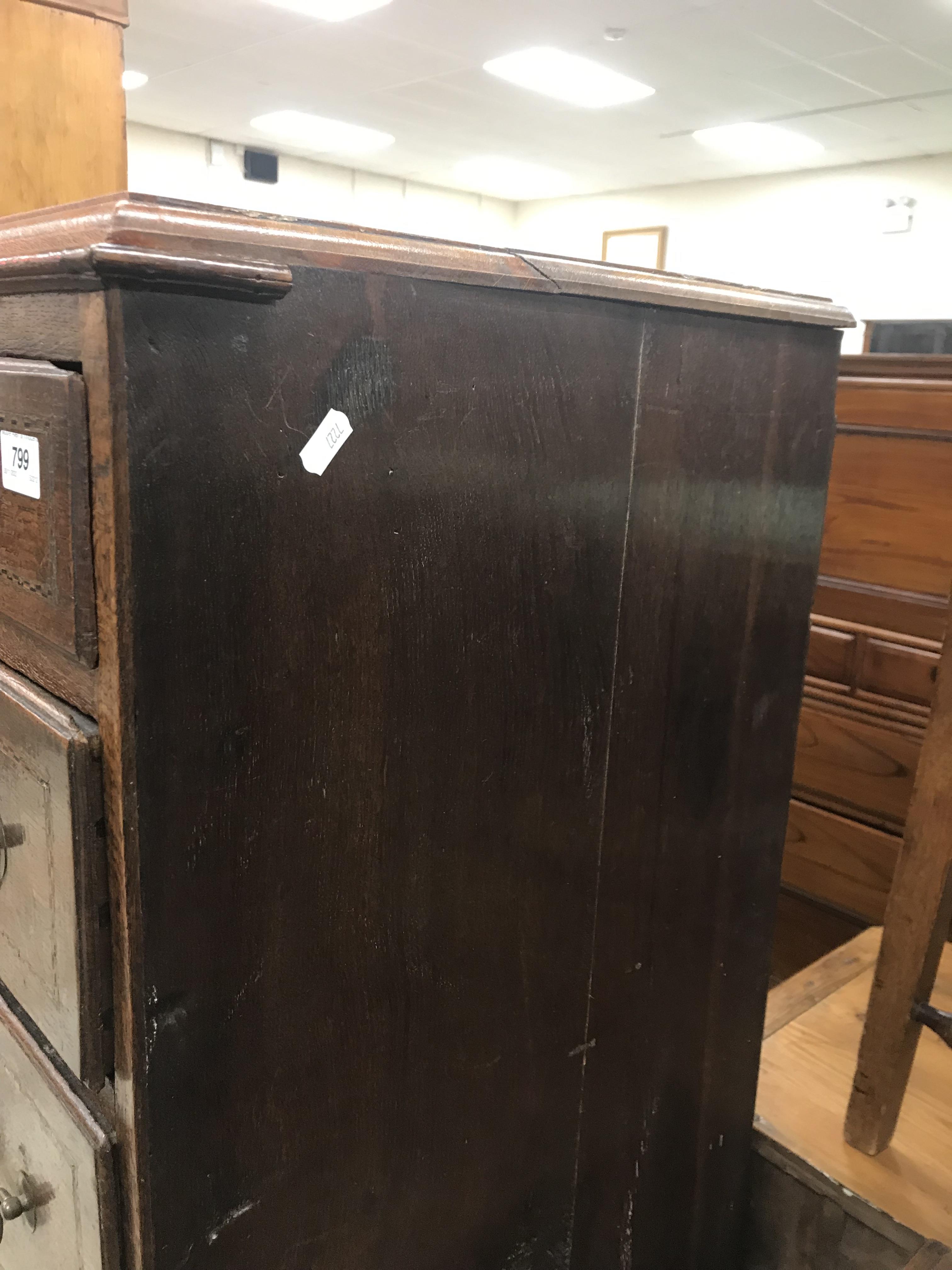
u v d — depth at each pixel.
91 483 0.46
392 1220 0.70
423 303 0.54
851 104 5.16
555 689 0.69
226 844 0.54
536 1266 0.83
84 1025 0.54
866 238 6.62
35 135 1.03
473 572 0.61
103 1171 0.57
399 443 0.55
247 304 0.47
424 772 0.62
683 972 0.88
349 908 0.61
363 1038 0.64
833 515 1.61
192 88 5.52
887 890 1.63
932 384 1.45
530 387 0.61
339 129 6.42
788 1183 1.03
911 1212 0.96
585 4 3.96
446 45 4.57
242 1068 0.58
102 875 0.52
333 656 0.56
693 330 0.69
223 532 0.49
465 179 7.96
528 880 0.71
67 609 0.49
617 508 0.68
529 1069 0.76
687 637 0.77
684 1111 0.94
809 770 1.72
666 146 6.38
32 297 0.49
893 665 1.57
